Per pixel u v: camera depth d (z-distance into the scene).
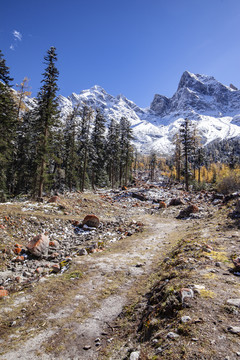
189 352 2.65
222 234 9.14
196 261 6.17
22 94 28.62
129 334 4.16
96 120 42.22
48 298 6.11
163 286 5.27
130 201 30.59
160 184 57.69
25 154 31.20
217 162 151.88
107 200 29.31
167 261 7.81
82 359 3.75
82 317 5.14
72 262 8.86
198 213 18.48
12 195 30.31
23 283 7.51
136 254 9.78
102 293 6.28
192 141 43.44
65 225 15.49
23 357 3.93
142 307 5.04
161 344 3.02
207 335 2.90
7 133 22.89
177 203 25.84
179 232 13.37
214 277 4.84
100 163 48.50
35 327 4.84
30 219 14.42
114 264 8.58
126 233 14.23
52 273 8.29
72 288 6.67
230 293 4.00
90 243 12.53
